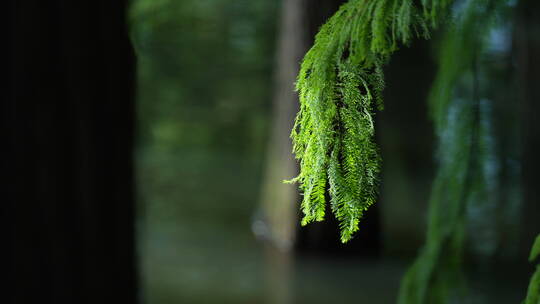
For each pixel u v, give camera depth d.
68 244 3.77
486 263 7.48
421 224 10.26
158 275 8.12
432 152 12.51
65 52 3.73
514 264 7.53
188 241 9.58
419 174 12.38
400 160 12.66
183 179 13.14
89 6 3.80
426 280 2.25
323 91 1.16
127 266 4.07
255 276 8.14
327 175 1.18
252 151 16.03
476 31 1.71
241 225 10.43
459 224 2.19
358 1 1.19
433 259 2.24
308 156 1.18
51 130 3.70
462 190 2.13
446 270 2.24
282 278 7.98
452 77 1.89
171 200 11.83
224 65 17.22
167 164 14.22
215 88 17.78
